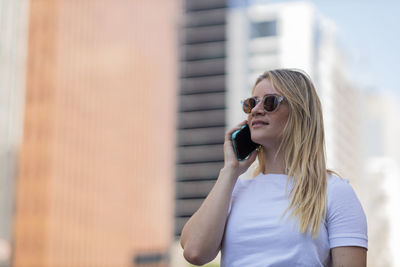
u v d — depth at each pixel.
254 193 2.59
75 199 71.81
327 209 2.47
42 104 69.56
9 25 66.94
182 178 104.69
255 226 2.46
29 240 66.44
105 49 80.38
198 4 107.75
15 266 65.81
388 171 123.94
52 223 67.38
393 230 108.19
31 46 70.50
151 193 89.00
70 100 72.50
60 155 70.06
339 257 2.39
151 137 90.12
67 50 72.94
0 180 65.81
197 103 105.31
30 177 68.00
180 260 101.31
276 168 2.66
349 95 146.00
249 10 111.12
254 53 109.50
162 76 95.06
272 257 2.39
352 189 2.53
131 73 86.00
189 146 105.69
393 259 104.94
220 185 2.59
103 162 77.81
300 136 2.59
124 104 83.75
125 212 81.75
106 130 79.06
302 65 109.50
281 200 2.51
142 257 84.81
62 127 70.81
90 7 77.62
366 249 2.43
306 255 2.36
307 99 2.65
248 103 2.72
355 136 149.25
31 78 70.00
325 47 125.50
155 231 89.06
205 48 106.50
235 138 2.74
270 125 2.63
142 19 90.56
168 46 98.00
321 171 2.54
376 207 112.62
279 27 110.81
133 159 84.81
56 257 67.81
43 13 71.44
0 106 65.38
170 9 100.56
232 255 2.49
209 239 2.52
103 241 76.38
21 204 67.25
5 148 66.19
